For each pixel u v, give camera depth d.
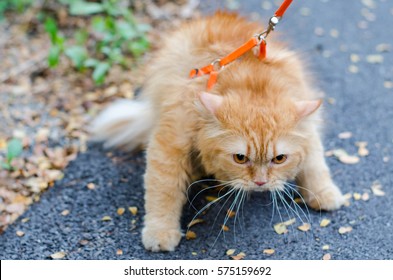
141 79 1.27
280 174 0.96
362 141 1.17
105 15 1.45
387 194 1.07
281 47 1.04
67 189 1.10
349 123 1.21
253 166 0.95
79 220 1.05
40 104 1.25
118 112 1.17
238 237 1.02
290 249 1.00
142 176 1.12
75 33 1.41
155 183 1.01
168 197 1.01
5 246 1.02
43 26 1.43
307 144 0.98
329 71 1.33
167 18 1.46
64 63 1.34
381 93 1.27
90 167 1.14
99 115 1.22
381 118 1.22
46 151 1.16
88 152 1.17
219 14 1.08
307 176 1.04
